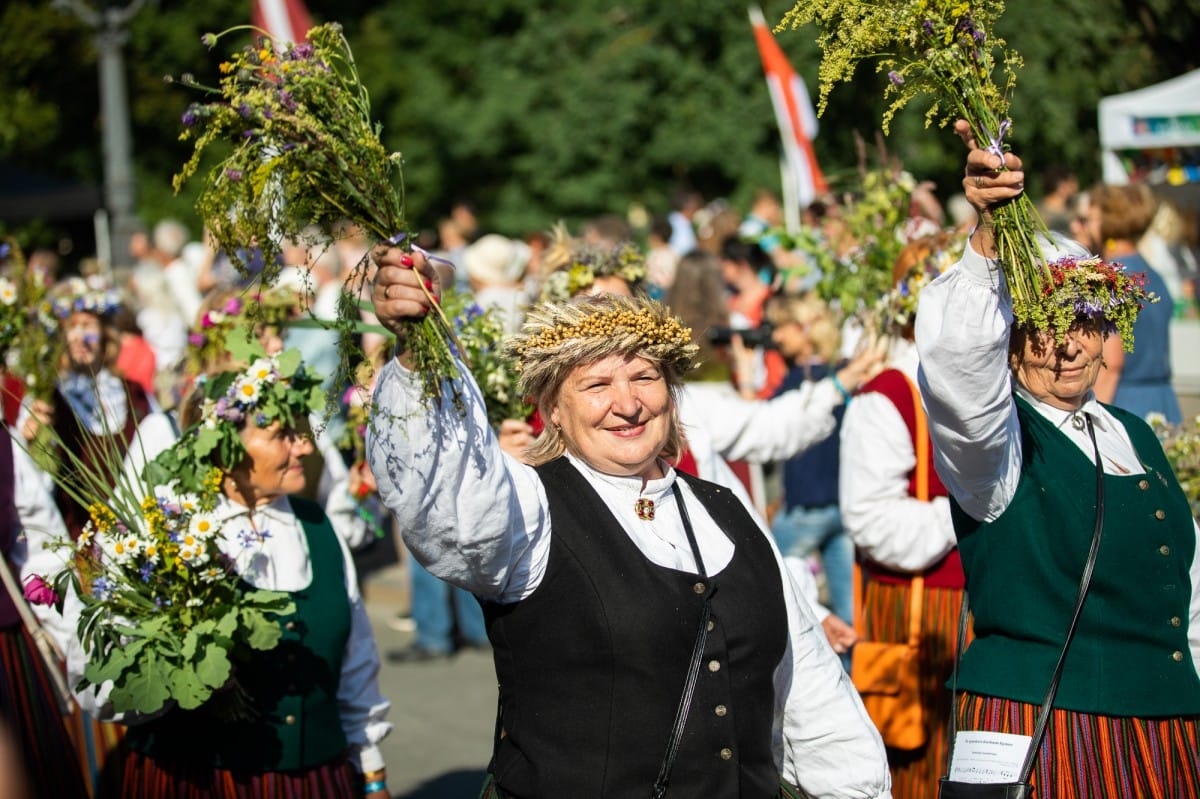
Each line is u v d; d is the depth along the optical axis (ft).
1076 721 9.22
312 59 7.48
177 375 16.03
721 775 7.91
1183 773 9.28
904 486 12.53
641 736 7.86
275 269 7.65
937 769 12.62
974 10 8.08
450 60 70.33
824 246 17.53
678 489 8.77
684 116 60.29
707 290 21.67
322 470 14.66
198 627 10.19
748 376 21.20
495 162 67.51
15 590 12.64
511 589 8.05
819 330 19.84
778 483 24.95
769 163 57.98
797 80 35.12
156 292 30.58
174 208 64.28
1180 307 24.02
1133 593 9.30
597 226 26.78
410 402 7.41
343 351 7.74
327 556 11.30
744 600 8.30
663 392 8.55
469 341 12.32
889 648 12.63
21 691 12.48
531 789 7.94
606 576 8.04
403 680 22.33
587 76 61.82
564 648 7.97
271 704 10.65
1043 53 33.35
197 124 7.52
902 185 15.69
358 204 7.41
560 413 8.63
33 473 13.06
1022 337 9.51
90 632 10.30
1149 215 19.06
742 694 8.12
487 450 7.57
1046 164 35.01
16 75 62.49
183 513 10.53
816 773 8.73
